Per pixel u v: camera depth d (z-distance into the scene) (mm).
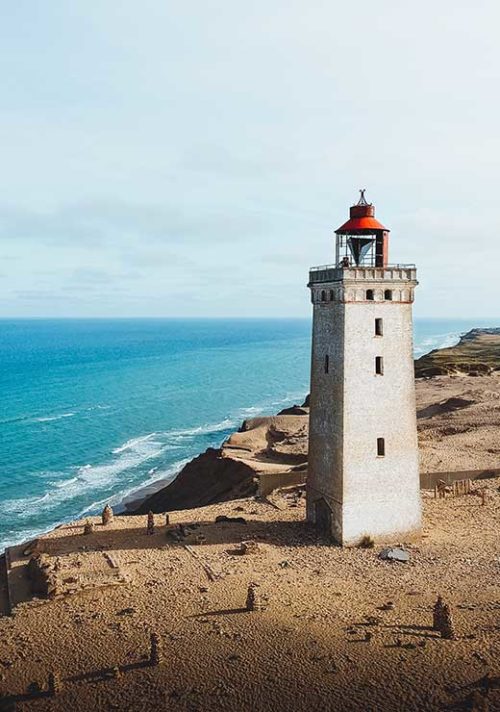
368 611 36906
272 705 28641
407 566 43938
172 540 49656
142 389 189875
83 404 161750
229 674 30969
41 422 137750
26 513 81312
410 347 48656
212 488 77375
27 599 40781
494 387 118125
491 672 29859
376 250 49125
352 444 47625
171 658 32500
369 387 47812
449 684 29250
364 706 28219
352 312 47062
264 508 57719
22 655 33406
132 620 36719
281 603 38281
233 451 83875
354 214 48812
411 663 31031
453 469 66188
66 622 36812
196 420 142625
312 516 52219
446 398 112312
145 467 103312
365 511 48125
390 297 47812
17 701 29688
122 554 46781
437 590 39750
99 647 33906
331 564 44594
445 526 51875
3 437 122875
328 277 48094
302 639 33781
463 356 189875
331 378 48844
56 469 101688
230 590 40438
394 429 48500
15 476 97500
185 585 41312
